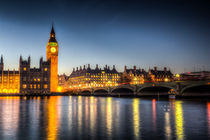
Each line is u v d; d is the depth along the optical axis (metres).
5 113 59.16
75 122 43.38
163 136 31.95
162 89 151.12
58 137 31.56
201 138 30.84
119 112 60.94
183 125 40.09
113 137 31.56
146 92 158.38
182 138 30.89
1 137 31.58
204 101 107.06
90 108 74.06
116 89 183.38
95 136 32.09
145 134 33.16
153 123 42.16
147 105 85.81
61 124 41.19
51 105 89.56
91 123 42.28
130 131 35.09
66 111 64.19
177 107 75.38
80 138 31.05
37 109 70.69
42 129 36.69
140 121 44.69
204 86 107.00
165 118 48.72
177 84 113.75
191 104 88.75
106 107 77.88
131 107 77.12
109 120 45.97
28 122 43.50
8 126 39.34
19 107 78.69
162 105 85.00
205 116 51.94
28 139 30.56
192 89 117.69
